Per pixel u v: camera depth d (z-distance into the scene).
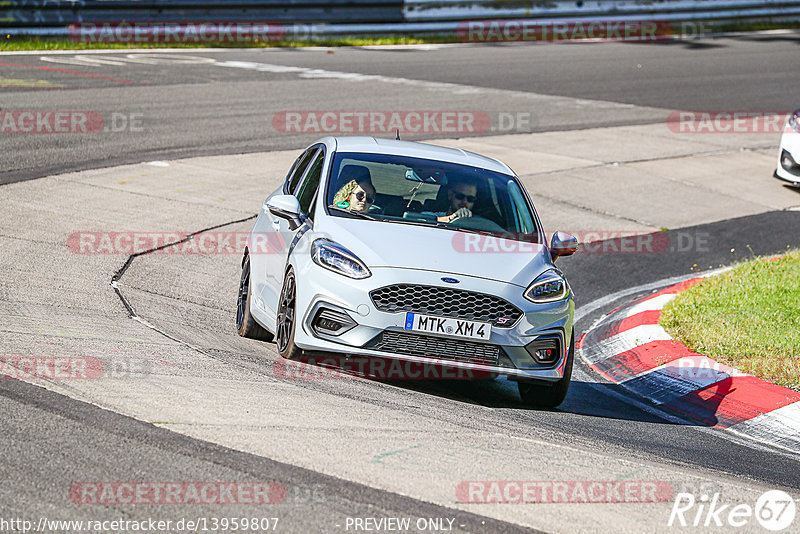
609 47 116.19
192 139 59.31
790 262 42.19
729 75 98.56
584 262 44.06
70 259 34.47
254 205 46.69
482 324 23.81
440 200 27.22
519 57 105.56
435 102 77.19
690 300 36.19
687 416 26.91
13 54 88.81
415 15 116.12
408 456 18.70
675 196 56.44
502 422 22.77
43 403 19.23
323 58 99.19
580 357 32.22
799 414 26.09
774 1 135.50
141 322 27.97
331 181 27.30
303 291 24.38
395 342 23.70
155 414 19.30
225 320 30.78
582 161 62.25
